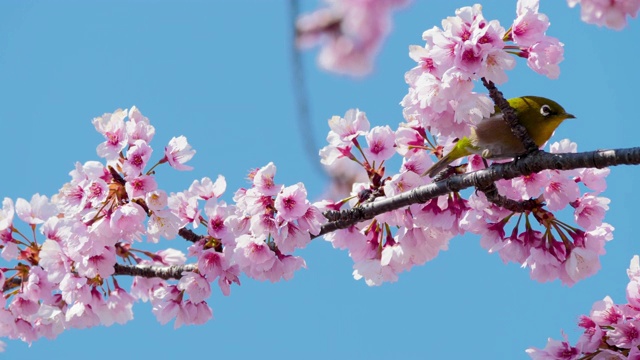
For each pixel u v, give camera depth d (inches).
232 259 253.9
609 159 204.1
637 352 217.0
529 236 251.1
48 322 277.4
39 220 273.0
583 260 243.8
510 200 246.5
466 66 213.0
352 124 255.8
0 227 267.4
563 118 247.3
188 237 268.8
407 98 233.6
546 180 245.8
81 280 265.1
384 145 251.1
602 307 226.7
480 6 218.5
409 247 258.7
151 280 291.4
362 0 147.4
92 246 251.3
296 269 254.5
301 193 237.1
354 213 244.5
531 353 229.1
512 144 240.5
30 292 265.9
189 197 270.1
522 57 221.8
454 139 260.4
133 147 249.4
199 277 263.6
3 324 272.8
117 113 257.9
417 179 248.8
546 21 217.5
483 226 254.8
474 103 219.5
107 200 255.3
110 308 282.2
